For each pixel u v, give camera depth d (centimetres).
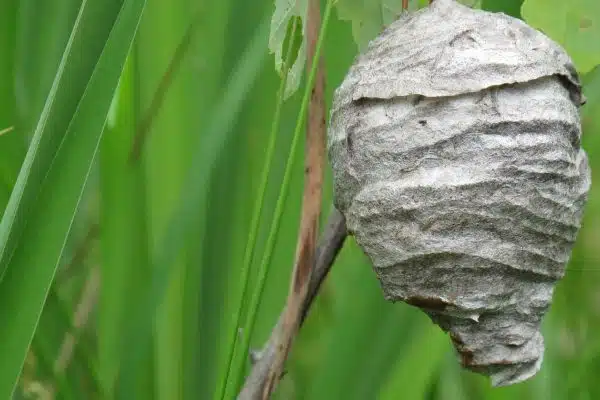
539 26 69
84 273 85
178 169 81
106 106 66
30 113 83
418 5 73
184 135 81
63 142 66
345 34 83
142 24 81
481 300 68
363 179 69
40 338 78
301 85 84
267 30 81
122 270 80
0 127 82
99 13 66
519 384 85
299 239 71
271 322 84
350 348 82
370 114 69
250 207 84
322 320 90
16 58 85
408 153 68
